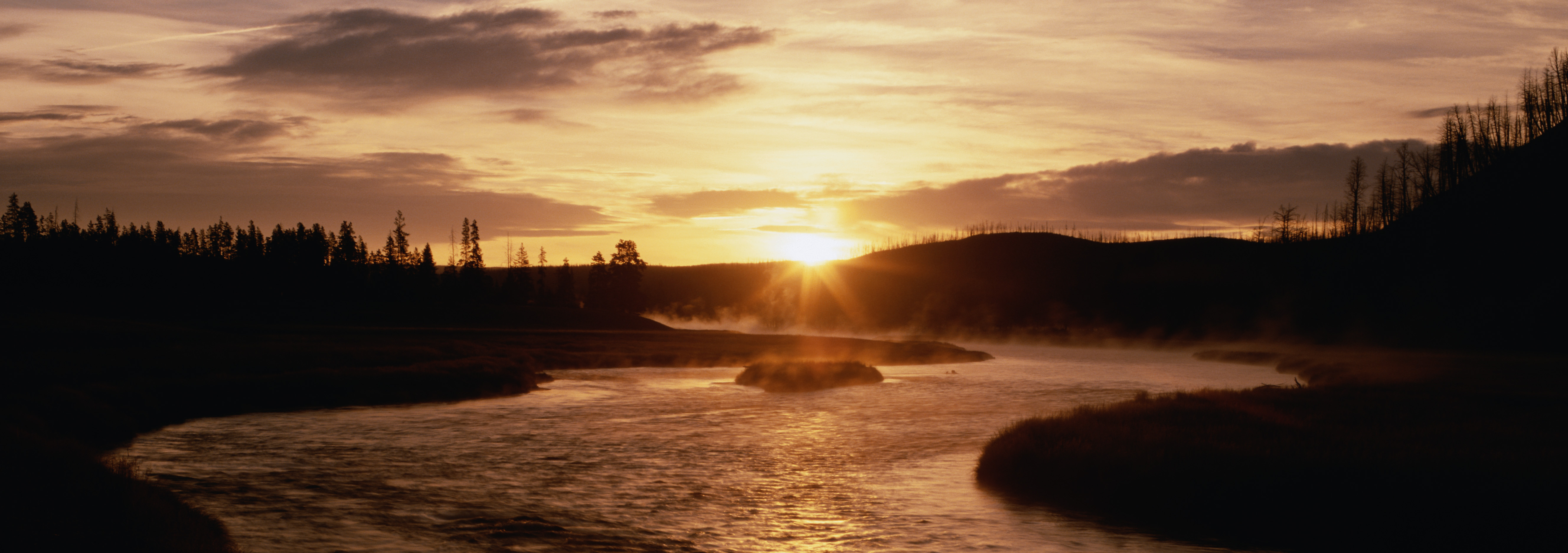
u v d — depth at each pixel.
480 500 21.05
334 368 47.78
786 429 33.56
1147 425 25.55
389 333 88.06
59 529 14.34
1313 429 24.69
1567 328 68.00
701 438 31.23
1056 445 22.78
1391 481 18.22
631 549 17.08
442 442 29.81
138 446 28.34
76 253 133.50
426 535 17.86
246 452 27.39
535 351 73.75
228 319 106.62
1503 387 37.84
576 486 22.89
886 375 64.62
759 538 17.92
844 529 18.62
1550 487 17.22
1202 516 18.73
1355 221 128.62
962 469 25.23
